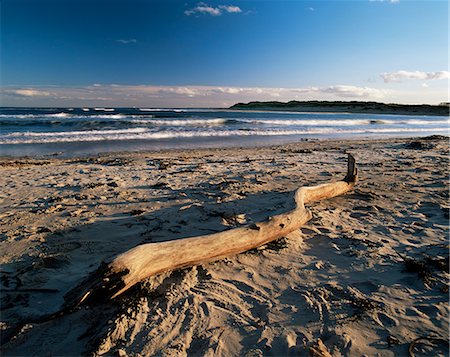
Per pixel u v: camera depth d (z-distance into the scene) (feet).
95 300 8.34
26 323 7.68
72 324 7.69
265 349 7.11
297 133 73.87
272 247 12.16
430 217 15.31
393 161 31.81
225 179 23.31
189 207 16.03
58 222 14.17
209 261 10.77
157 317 8.05
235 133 69.15
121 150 43.57
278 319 8.12
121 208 16.20
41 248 11.62
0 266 10.35
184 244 10.23
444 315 8.20
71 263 10.64
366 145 49.34
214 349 7.08
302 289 9.42
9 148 43.01
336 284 9.68
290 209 13.94
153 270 9.41
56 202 17.16
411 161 31.55
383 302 8.79
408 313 8.32
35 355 6.81
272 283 9.78
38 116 104.94
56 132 60.29
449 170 26.61
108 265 8.39
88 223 14.03
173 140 56.08
